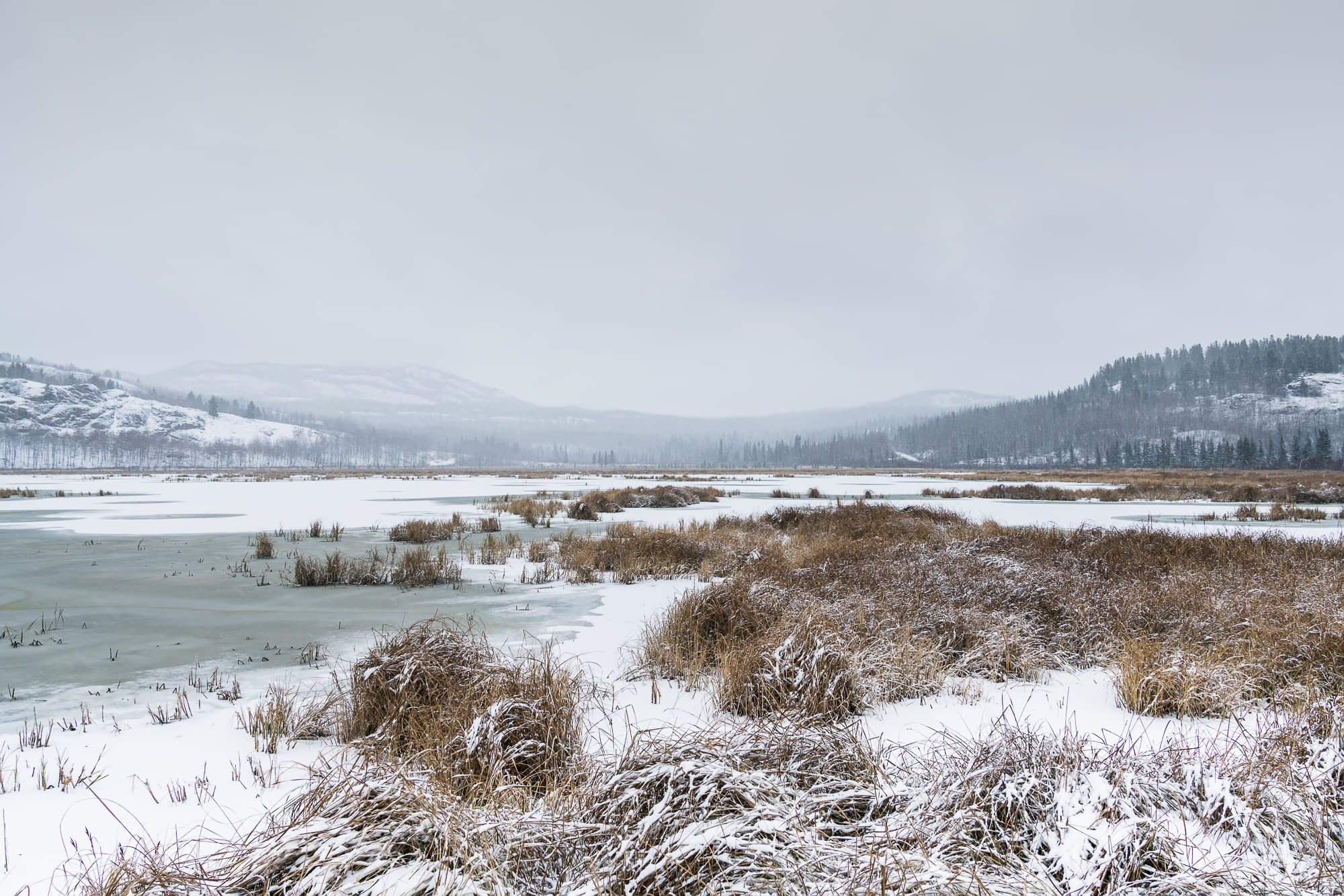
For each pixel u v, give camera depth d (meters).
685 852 2.40
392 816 2.81
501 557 13.95
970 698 5.33
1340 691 4.88
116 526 20.64
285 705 5.03
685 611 7.01
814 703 4.65
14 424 199.75
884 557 10.69
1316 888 2.44
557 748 3.90
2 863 2.94
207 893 2.45
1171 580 8.88
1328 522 22.25
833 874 2.44
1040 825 2.82
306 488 45.78
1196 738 3.89
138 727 4.93
